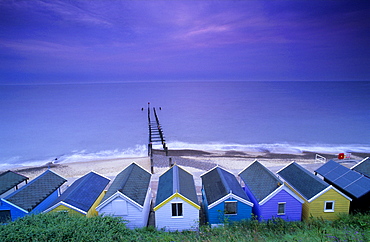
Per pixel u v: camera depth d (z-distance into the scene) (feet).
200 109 361.51
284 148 182.80
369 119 278.46
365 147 183.42
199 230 65.77
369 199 72.08
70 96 562.66
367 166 87.81
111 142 204.64
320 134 221.25
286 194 70.38
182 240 56.54
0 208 67.51
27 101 470.39
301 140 204.03
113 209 68.59
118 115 327.47
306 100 442.09
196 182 112.57
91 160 158.81
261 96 516.32
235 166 136.77
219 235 57.93
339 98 458.91
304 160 149.38
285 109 348.59
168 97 520.42
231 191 69.15
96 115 327.26
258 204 71.05
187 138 214.48
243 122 272.10
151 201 92.17
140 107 391.86
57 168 142.92
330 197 70.23
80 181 83.20
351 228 57.82
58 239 45.50
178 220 68.74
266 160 149.38
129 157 162.50
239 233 58.44
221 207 69.72
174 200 67.56
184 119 293.64
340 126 248.52
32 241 44.45
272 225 64.28
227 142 201.26
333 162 93.09
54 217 57.57
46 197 77.41
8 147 191.72
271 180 76.89
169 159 143.74
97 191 78.48
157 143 200.64
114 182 82.79
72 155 173.06
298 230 59.26
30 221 53.78
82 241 45.78
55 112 349.61
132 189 74.59
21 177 95.55
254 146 189.16
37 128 252.83
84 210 66.23
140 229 64.64
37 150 184.44
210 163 141.69
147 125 266.16
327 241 46.68
